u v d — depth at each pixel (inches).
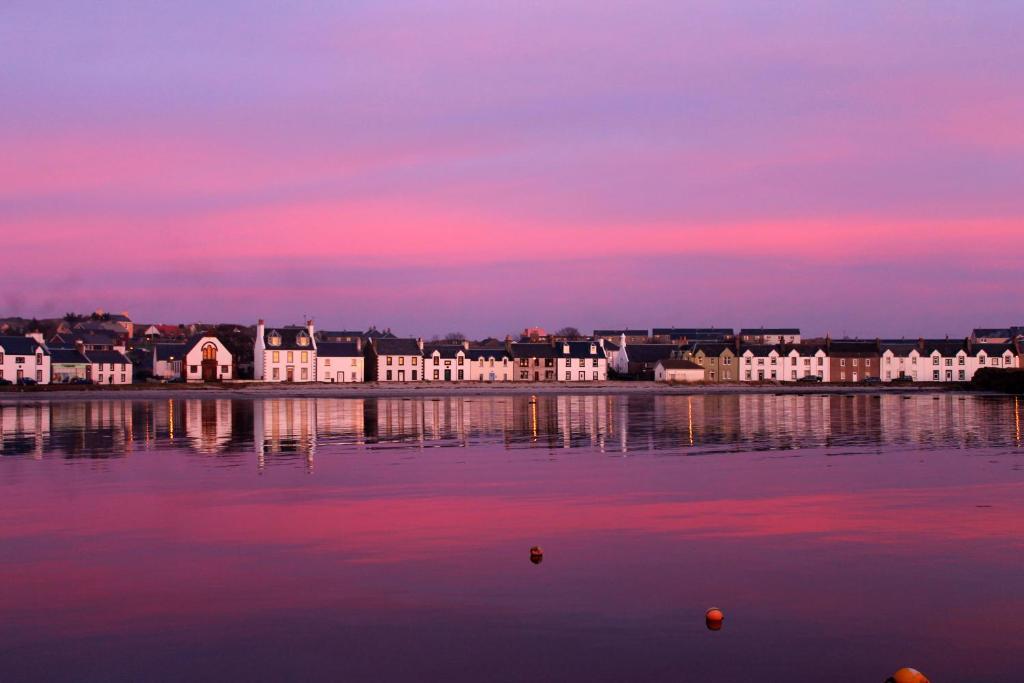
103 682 756.0
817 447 2406.5
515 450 2326.5
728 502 1505.9
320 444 2474.2
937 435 2785.4
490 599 960.3
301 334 7111.2
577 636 855.7
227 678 764.6
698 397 5836.6
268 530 1283.2
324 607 935.7
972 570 1072.2
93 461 2063.2
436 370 7514.8
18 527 1304.1
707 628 877.2
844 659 805.2
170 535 1251.2
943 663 797.2
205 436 2706.7
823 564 1099.3
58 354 6555.1
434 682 757.3
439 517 1376.7
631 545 1192.8
